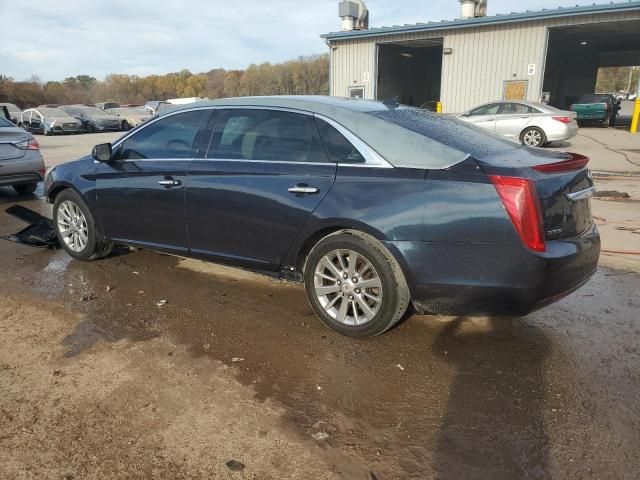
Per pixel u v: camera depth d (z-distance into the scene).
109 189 4.75
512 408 2.79
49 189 5.32
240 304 4.18
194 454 2.45
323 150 3.63
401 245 3.24
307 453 2.46
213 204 4.06
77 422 2.68
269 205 3.75
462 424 2.67
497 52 22.11
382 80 30.19
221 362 3.27
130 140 4.75
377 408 2.81
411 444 2.53
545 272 3.03
